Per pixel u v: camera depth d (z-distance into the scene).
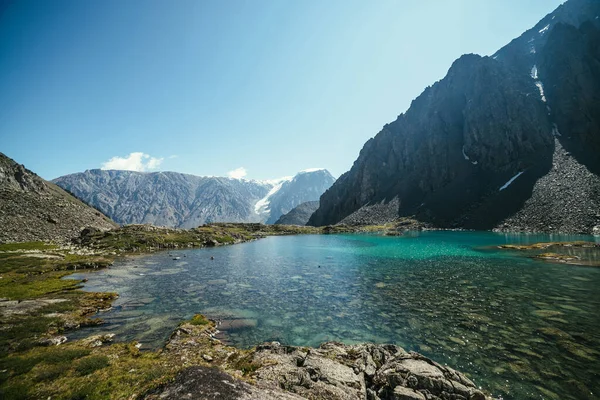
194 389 10.46
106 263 52.12
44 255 56.66
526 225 97.94
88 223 110.62
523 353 17.14
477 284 33.66
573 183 101.31
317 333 21.48
